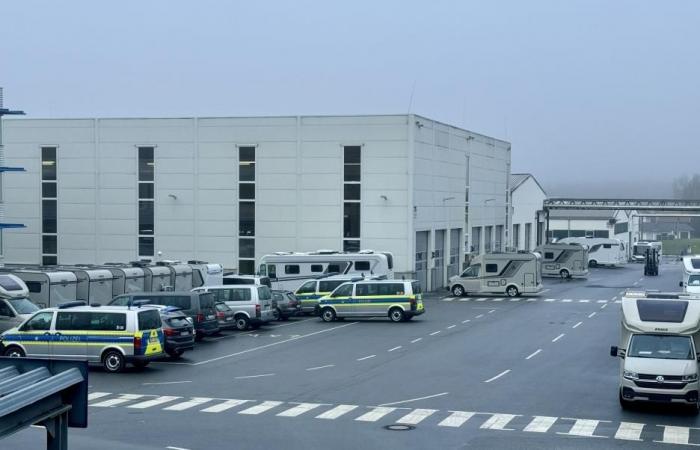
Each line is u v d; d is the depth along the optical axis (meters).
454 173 70.25
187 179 61.03
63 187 61.94
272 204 60.31
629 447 18.20
